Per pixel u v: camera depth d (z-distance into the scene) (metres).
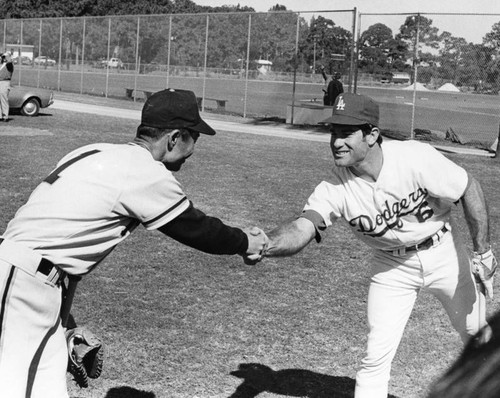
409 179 3.42
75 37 37.78
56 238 2.74
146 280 6.68
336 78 25.16
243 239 3.08
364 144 3.39
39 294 2.72
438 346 5.40
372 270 3.76
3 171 12.07
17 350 2.69
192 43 31.88
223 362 4.93
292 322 5.76
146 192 2.78
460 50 23.16
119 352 4.99
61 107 27.67
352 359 5.09
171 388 4.50
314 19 27.64
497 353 0.90
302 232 3.50
